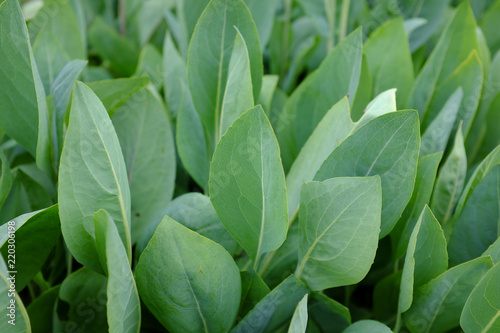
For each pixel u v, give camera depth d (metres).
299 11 0.93
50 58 0.58
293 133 0.60
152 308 0.46
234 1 0.51
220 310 0.46
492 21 0.76
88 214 0.46
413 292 0.49
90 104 0.44
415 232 0.45
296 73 0.79
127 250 0.48
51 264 0.56
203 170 0.56
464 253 0.52
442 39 0.61
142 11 0.85
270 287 0.52
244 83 0.48
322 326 0.51
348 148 0.47
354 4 0.78
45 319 0.52
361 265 0.46
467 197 0.52
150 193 0.55
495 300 0.45
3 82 0.50
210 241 0.44
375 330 0.46
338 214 0.45
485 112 0.63
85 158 0.45
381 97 0.49
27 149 0.53
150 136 0.56
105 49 0.80
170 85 0.65
